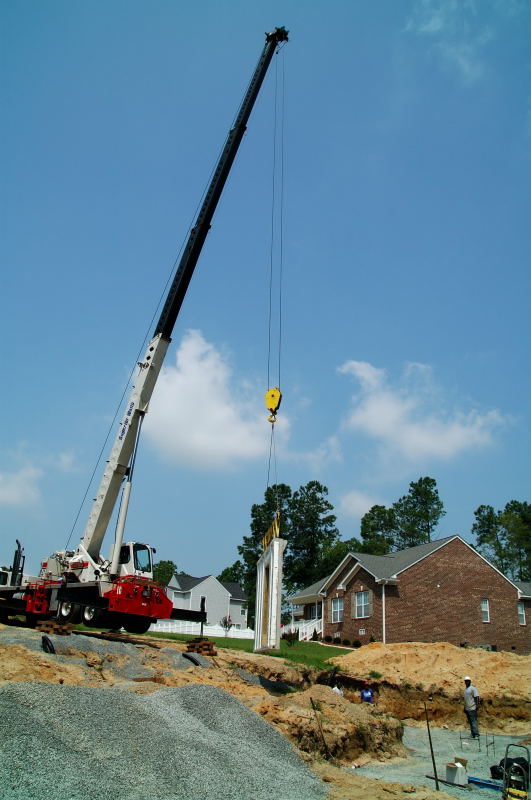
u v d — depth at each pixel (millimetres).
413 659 27672
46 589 21203
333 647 37562
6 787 7180
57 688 9883
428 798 10281
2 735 8164
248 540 75375
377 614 36875
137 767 8562
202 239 21484
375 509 92625
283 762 10938
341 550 70812
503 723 22797
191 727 10523
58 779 7633
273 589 15664
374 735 15641
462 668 26266
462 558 39250
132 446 20625
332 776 11156
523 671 25719
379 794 10242
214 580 75688
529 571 84000
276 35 23219
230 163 22188
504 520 87562
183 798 8141
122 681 14109
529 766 12398
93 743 8773
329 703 16203
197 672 16656
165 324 20922
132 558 20125
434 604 37531
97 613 20016
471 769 14844
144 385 20656
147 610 19328
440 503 90750
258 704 14031
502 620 38781
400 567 37781
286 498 75188
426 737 19938
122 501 20125
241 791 8938
